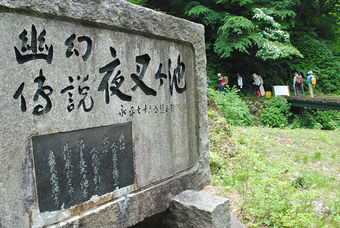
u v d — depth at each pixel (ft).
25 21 5.43
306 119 39.50
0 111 5.09
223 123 20.15
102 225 6.77
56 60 5.88
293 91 51.72
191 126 9.84
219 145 17.38
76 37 6.22
